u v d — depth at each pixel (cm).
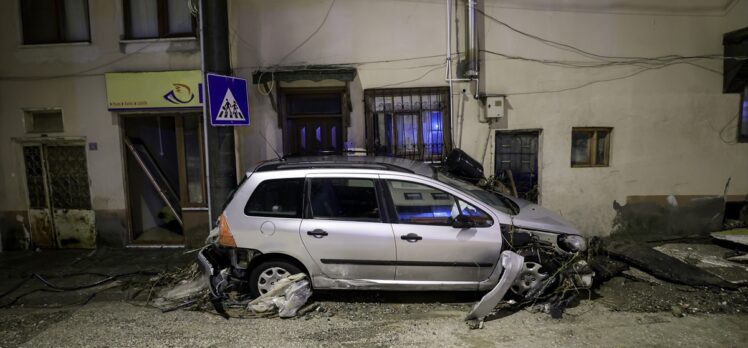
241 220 456
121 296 515
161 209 804
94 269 611
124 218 714
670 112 695
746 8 679
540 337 395
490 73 682
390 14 674
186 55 682
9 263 654
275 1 672
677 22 682
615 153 700
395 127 686
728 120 699
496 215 447
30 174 724
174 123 785
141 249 712
